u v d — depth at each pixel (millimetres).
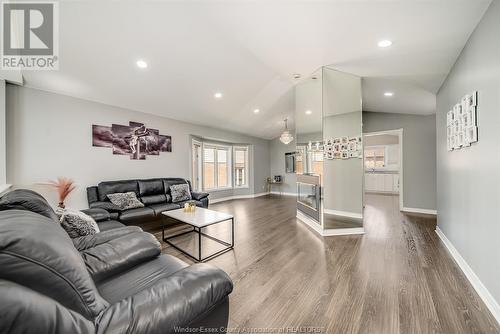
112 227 2322
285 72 3164
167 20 2061
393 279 1885
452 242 2447
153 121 4406
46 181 3070
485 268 1626
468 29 1855
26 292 538
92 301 709
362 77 3076
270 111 5180
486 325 1352
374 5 1695
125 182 3666
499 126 1458
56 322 543
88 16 1978
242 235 3125
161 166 4547
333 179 3223
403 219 3980
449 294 1667
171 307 728
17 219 721
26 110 2918
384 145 7633
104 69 2775
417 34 2000
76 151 3361
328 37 2199
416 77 2879
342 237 3010
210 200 6113
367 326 1342
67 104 3279
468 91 1979
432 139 4391
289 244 2756
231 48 2527
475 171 1823
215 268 958
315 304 1560
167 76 3105
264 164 7871
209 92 3783
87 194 3301
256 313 1472
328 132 3211
